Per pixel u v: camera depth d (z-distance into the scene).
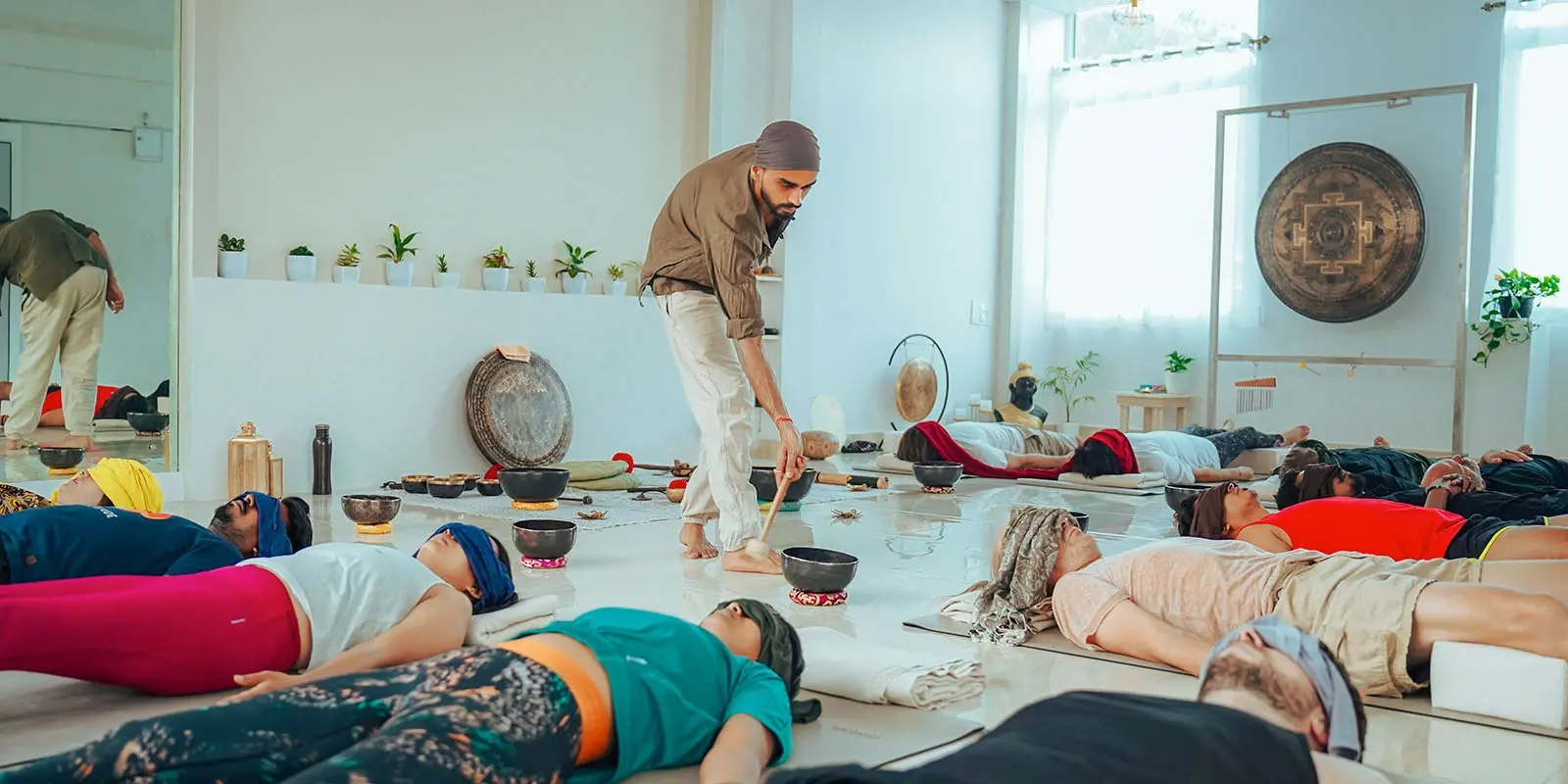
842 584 3.42
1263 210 8.62
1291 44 8.64
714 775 1.80
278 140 5.73
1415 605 2.52
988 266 9.62
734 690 2.06
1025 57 9.62
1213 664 1.72
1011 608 3.07
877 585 3.74
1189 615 2.79
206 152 5.36
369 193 6.08
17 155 4.89
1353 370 8.45
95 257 5.12
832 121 8.14
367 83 6.04
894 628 3.16
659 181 7.38
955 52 9.16
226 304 5.42
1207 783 1.34
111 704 2.36
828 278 8.21
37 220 4.95
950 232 9.23
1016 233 9.66
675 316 3.91
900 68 8.67
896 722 2.38
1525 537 3.01
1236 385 8.29
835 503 5.67
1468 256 7.47
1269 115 8.16
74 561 2.64
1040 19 9.70
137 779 1.50
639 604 3.37
